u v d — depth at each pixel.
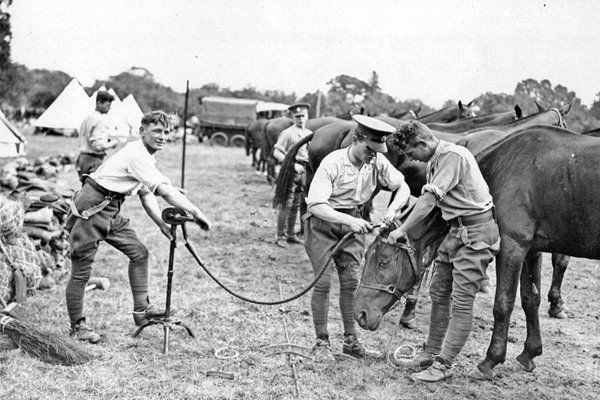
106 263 6.99
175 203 4.38
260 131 19.48
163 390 3.84
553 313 5.75
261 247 8.23
